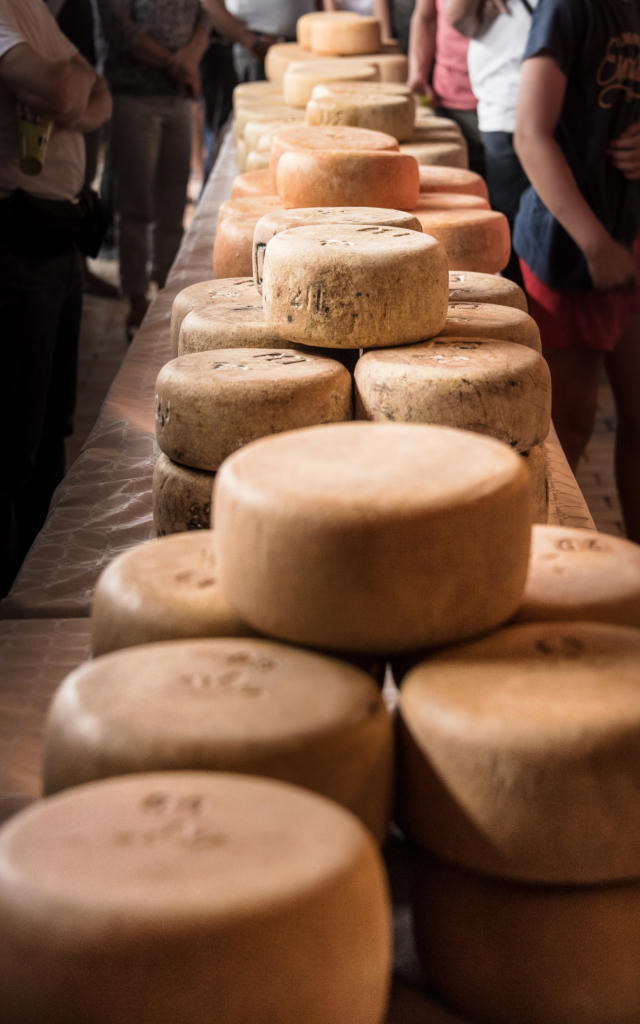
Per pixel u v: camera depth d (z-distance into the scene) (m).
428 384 1.40
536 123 2.68
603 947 0.88
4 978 0.66
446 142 3.36
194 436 1.44
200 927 0.64
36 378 2.94
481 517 0.91
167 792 0.75
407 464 0.98
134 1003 0.64
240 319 1.74
